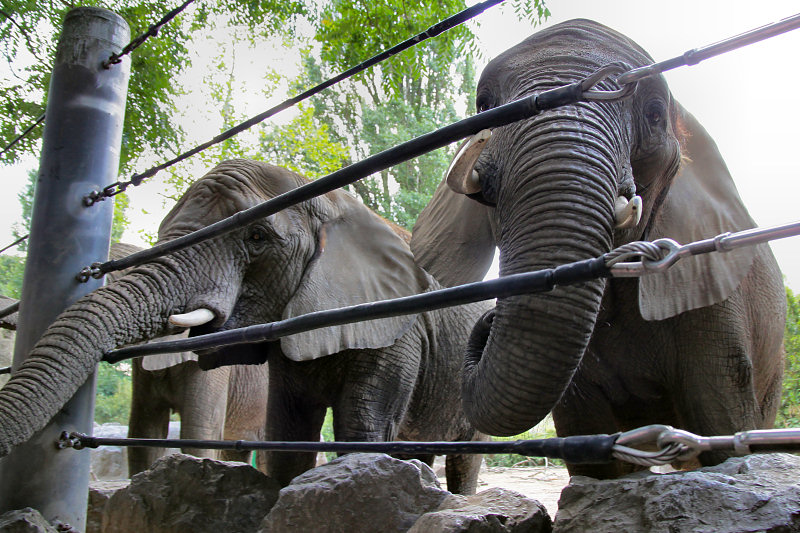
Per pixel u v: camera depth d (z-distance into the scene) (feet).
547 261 8.05
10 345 32.07
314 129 41.91
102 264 11.59
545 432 54.54
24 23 26.03
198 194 14.74
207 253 13.87
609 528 6.64
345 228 16.15
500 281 6.00
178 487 10.59
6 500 10.57
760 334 11.89
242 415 26.07
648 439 4.86
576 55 9.74
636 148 9.86
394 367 15.33
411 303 6.66
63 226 11.65
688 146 11.53
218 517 10.22
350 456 8.93
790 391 37.65
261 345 15.31
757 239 4.60
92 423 11.34
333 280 15.34
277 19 30.17
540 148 8.70
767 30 4.93
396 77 26.40
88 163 11.94
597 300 7.97
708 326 10.36
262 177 15.25
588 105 9.07
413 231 14.43
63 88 12.16
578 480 7.60
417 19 25.82
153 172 11.66
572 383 11.90
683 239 10.63
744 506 6.04
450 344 17.75
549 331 7.80
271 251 14.66
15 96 26.78
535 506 7.72
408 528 8.18
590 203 8.26
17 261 55.67
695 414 10.33
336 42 26.63
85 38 12.34
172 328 13.16
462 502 8.22
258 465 27.58
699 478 6.45
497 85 10.33
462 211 13.43
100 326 11.10
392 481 8.38
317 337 14.38
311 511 8.30
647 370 11.07
